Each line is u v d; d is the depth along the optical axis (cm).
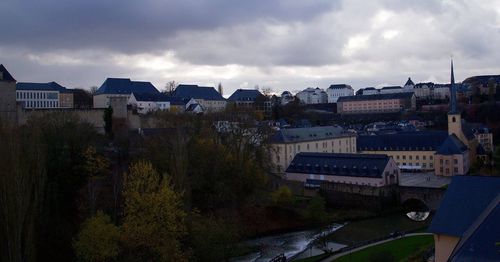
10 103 12838
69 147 9019
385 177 14275
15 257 6125
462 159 17350
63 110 13712
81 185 8775
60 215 7881
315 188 14375
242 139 13088
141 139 12244
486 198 6100
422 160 19500
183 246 7481
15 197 6162
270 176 14825
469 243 4978
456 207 6250
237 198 11994
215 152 11794
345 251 8850
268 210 12481
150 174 7725
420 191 13250
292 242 10519
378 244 9100
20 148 6456
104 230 6769
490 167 17750
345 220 12550
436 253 6256
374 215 12888
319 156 16000
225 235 7619
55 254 7075
